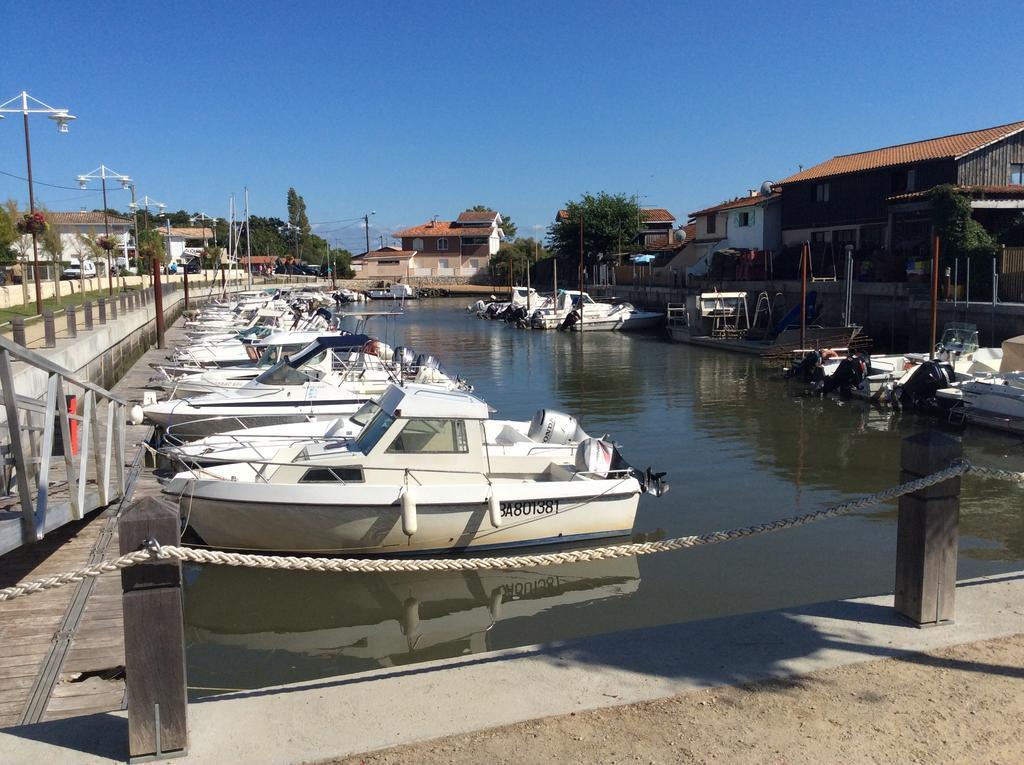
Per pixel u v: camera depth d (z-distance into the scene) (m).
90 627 7.09
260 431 13.24
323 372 16.97
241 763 3.66
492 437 13.12
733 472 14.95
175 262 84.88
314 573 10.05
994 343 25.94
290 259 106.06
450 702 4.18
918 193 34.12
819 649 4.72
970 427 19.09
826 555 10.55
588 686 4.34
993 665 4.49
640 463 15.66
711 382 27.06
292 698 4.24
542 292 72.81
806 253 30.53
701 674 4.45
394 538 10.06
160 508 3.69
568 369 30.95
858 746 3.76
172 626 3.67
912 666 4.50
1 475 8.99
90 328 22.02
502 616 8.99
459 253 96.81
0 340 6.77
